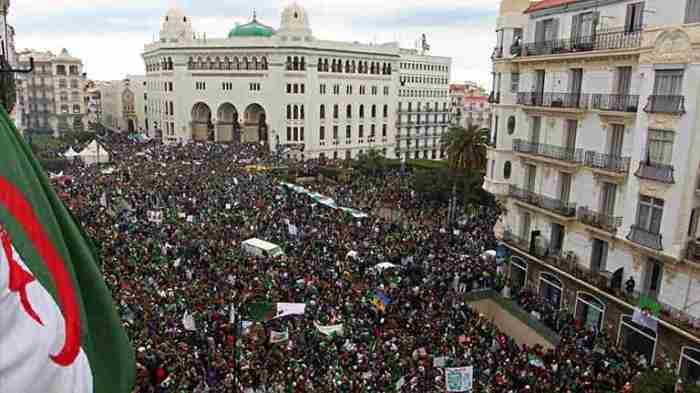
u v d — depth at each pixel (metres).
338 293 32.97
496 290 39.34
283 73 109.94
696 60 26.30
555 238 37.66
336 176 83.44
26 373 4.84
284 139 112.31
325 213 53.72
